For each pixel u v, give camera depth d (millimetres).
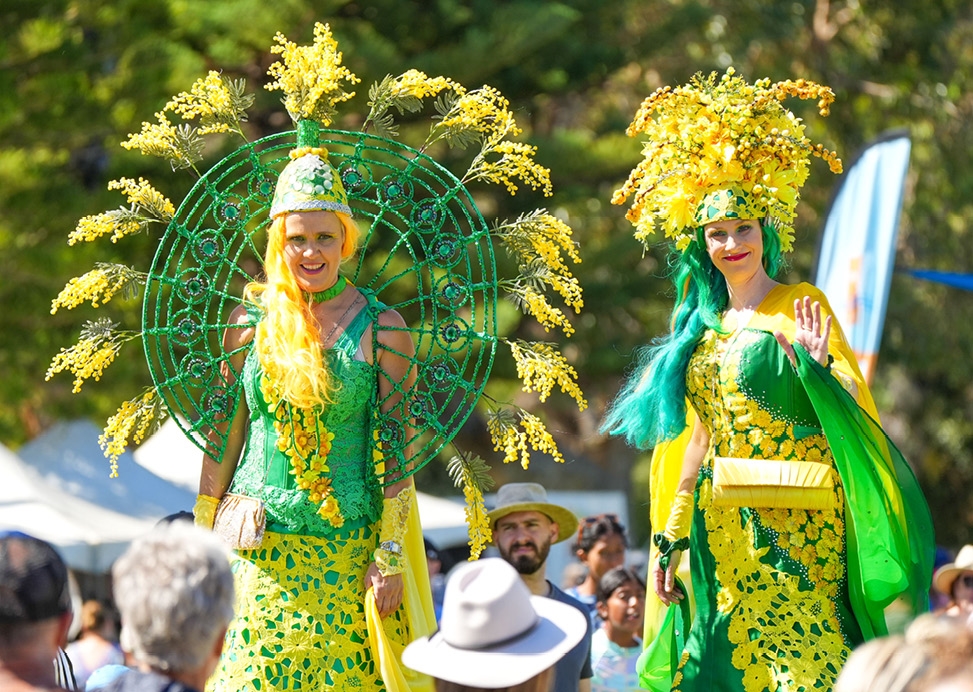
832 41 59875
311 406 12773
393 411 13266
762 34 56188
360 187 13523
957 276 36156
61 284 38688
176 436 32031
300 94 13523
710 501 13641
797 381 13180
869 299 20766
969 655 7102
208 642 8844
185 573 8820
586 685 16844
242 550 13055
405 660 9320
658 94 13992
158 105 38562
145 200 13602
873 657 7246
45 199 38062
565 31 46969
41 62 37594
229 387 13398
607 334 51344
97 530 27312
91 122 37875
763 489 13000
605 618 18406
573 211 51469
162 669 8797
